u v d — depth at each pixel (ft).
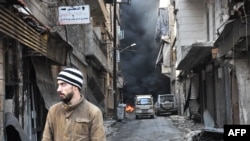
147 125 95.25
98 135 13.55
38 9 41.42
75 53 65.87
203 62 78.79
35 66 36.96
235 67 44.96
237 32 36.58
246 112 44.39
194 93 98.43
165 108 147.95
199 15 84.33
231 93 52.80
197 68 88.84
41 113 39.96
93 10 97.25
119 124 100.37
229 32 40.50
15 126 27.09
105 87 128.26
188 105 106.83
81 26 76.43
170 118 121.49
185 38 84.38
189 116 108.47
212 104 74.84
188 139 33.91
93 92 91.56
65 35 56.65
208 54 66.03
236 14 36.86
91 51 82.07
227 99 55.42
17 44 32.27
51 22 47.83
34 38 32.68
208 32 77.20
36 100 38.81
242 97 44.57
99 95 99.25
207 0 76.13
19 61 32.73
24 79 35.17
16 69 32.12
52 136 13.79
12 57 31.71
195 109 93.97
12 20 27.32
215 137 28.89
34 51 34.40
